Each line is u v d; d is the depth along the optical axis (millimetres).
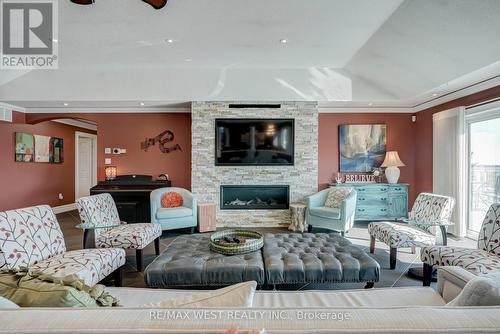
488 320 689
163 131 5566
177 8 2900
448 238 4184
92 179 7488
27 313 707
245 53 4121
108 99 4789
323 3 2834
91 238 3844
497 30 2680
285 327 675
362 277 2139
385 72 4340
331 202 4555
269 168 5035
